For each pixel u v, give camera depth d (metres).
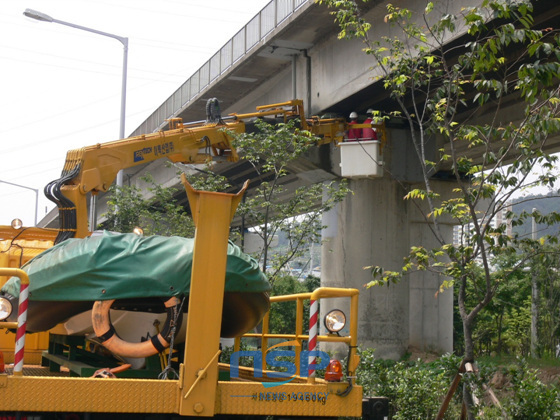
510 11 8.48
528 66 8.11
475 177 9.82
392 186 23.34
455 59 16.61
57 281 5.99
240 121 17.94
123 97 27.53
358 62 19.41
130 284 5.86
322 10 18.80
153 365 6.29
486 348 32.03
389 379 9.96
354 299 6.10
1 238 9.94
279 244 20.72
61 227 11.04
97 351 6.87
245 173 31.92
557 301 22.84
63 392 5.36
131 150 14.28
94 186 12.67
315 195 18.45
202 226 5.59
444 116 9.47
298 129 18.67
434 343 26.92
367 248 23.14
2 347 8.38
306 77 22.22
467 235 9.47
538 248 9.34
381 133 20.72
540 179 8.80
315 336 5.95
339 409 5.91
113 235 6.14
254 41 22.41
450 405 10.02
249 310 6.51
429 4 9.59
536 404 8.46
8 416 5.36
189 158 15.89
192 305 5.52
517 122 19.38
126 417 5.76
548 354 22.39
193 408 5.45
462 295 9.29
